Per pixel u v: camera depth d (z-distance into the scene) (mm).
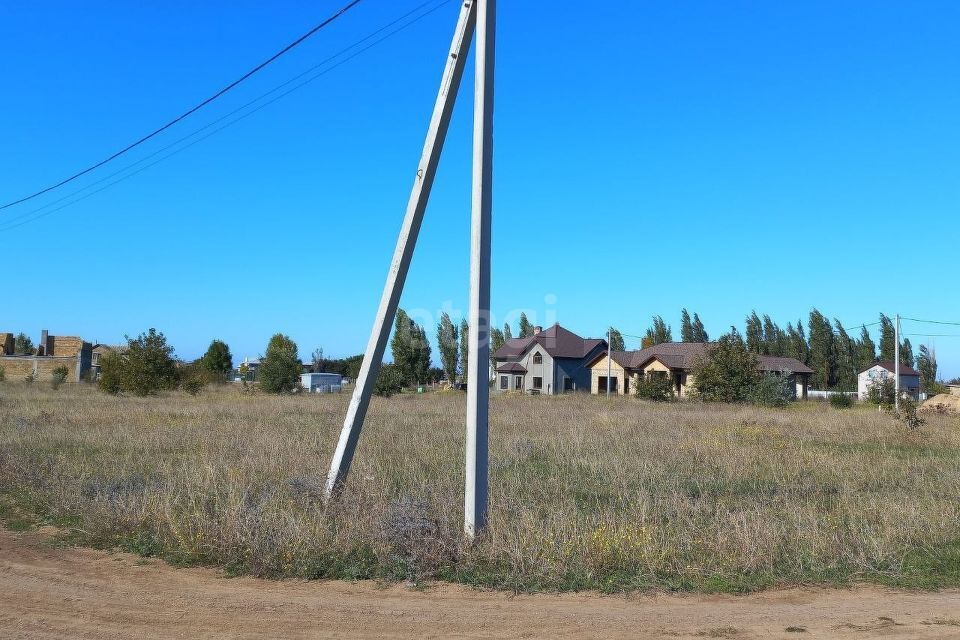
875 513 9867
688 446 17547
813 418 29656
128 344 42312
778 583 7039
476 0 8961
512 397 52406
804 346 80625
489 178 8453
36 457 13977
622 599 6516
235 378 87812
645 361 61250
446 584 6867
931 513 9578
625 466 14102
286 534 7691
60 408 28938
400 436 18938
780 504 10891
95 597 6426
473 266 8328
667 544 7926
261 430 20109
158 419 23703
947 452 18078
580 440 18094
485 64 8508
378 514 8234
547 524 8336
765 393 42406
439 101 9461
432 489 10422
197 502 9227
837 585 7035
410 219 9734
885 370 65188
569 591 6703
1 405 30953
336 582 6926
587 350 66438
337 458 9875
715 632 5664
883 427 24469
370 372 9930
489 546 7555
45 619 5832
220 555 7516
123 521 8633
